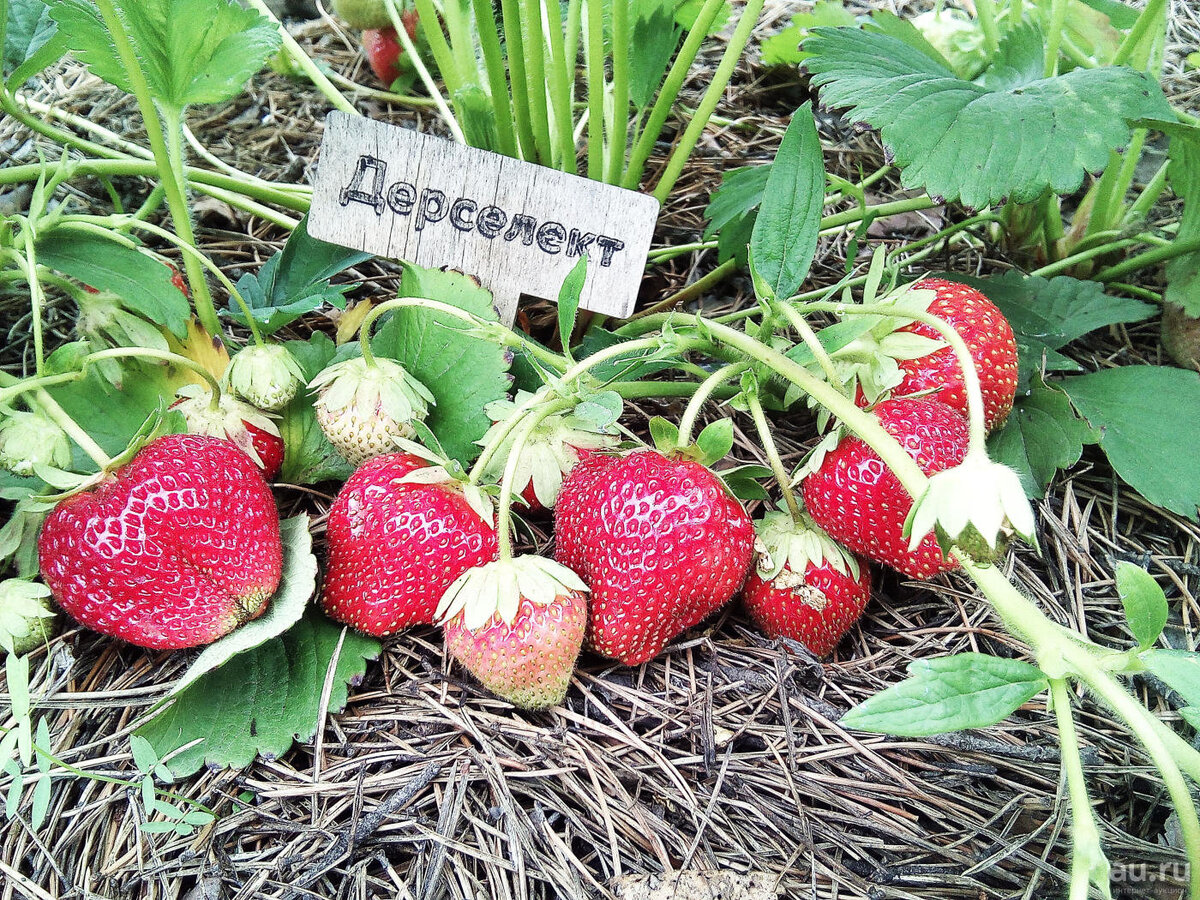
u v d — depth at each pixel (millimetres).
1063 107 202
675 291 285
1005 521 134
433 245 230
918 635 206
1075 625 210
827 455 185
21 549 197
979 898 164
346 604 187
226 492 177
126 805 175
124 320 218
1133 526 236
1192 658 125
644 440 242
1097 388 239
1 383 204
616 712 186
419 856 167
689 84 345
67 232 205
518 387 234
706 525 175
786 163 186
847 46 229
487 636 169
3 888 164
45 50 227
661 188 262
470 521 185
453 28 267
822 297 269
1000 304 253
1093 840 118
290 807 174
